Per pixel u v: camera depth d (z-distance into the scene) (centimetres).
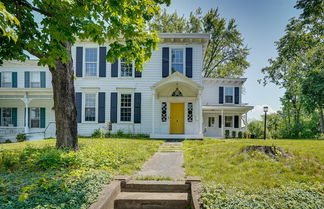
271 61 2188
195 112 1287
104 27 412
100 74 1309
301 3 1612
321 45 1429
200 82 1278
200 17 2261
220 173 422
